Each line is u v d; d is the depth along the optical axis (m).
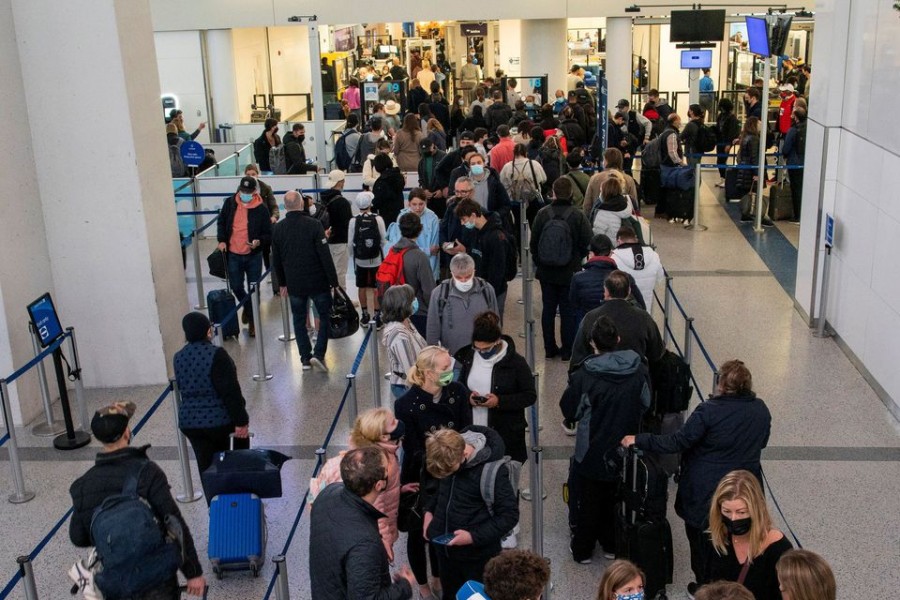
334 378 9.69
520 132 14.24
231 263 10.88
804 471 7.51
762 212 15.88
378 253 10.55
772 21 14.16
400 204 12.14
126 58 9.16
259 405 9.07
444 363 5.73
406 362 6.81
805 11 21.94
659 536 5.69
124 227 9.41
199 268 12.23
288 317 10.80
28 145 9.13
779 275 12.70
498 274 9.10
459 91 28.52
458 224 9.72
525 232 11.92
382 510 5.30
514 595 3.78
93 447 8.40
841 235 10.05
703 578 5.46
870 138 9.16
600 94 15.03
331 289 9.94
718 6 22.98
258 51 26.39
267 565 6.48
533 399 6.20
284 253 9.55
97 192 9.31
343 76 28.98
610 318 6.85
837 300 10.19
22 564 5.12
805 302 10.94
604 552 6.41
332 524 4.40
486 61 34.38
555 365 9.67
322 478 5.25
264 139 18.25
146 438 8.55
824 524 6.77
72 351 8.45
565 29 23.83
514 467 5.95
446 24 35.38
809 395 8.91
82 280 9.50
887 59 8.73
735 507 4.51
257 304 9.59
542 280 9.48
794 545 6.48
